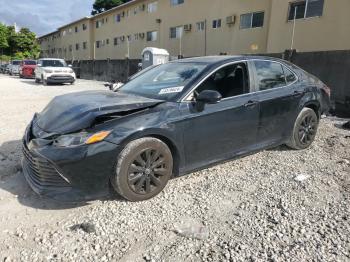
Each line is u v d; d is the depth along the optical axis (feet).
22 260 8.04
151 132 10.74
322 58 32.60
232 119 12.92
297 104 15.79
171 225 9.69
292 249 8.53
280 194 11.79
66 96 13.52
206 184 12.62
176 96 11.91
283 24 53.42
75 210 10.46
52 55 185.16
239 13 63.46
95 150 9.83
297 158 15.74
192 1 75.87
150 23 92.48
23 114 27.14
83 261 8.04
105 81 82.58
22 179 12.73
